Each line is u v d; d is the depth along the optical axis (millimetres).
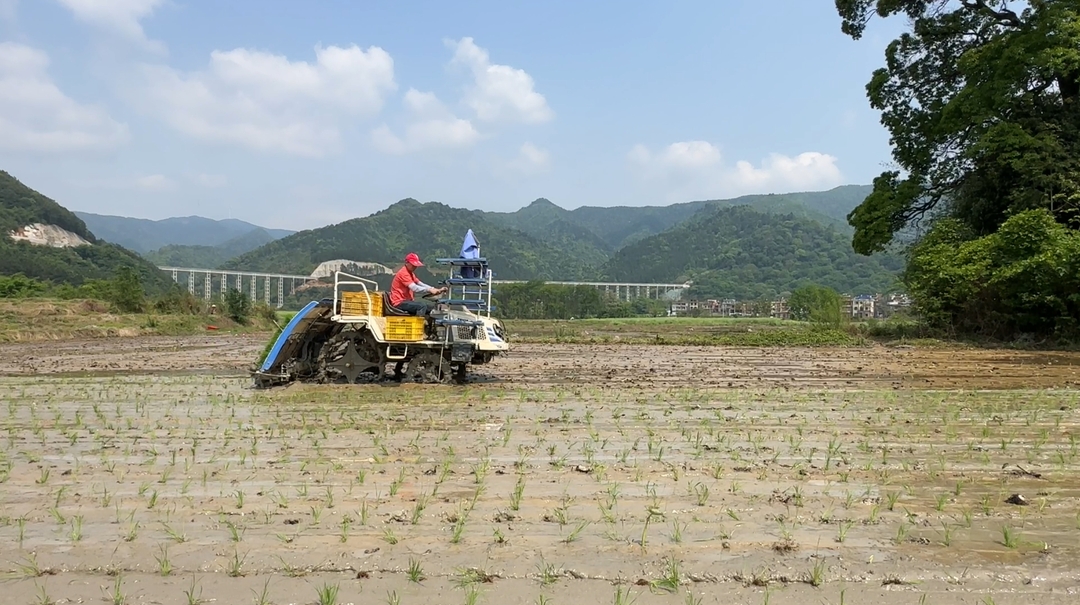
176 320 33125
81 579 3549
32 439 6867
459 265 11695
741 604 3266
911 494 4910
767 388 10945
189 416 8156
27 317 28859
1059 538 4078
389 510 4531
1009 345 20656
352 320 11094
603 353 18734
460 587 3436
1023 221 20688
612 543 3977
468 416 8078
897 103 27109
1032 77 23125
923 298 23422
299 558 3768
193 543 3994
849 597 3340
